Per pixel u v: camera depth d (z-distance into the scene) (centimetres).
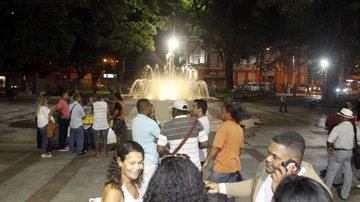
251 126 1730
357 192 906
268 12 3966
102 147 1379
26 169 1084
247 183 434
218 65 8131
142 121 628
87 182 949
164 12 4416
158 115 2359
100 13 3825
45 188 896
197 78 8150
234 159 630
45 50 4297
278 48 4719
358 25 3638
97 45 4903
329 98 3803
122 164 395
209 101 4075
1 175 1013
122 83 6384
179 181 259
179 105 599
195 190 261
